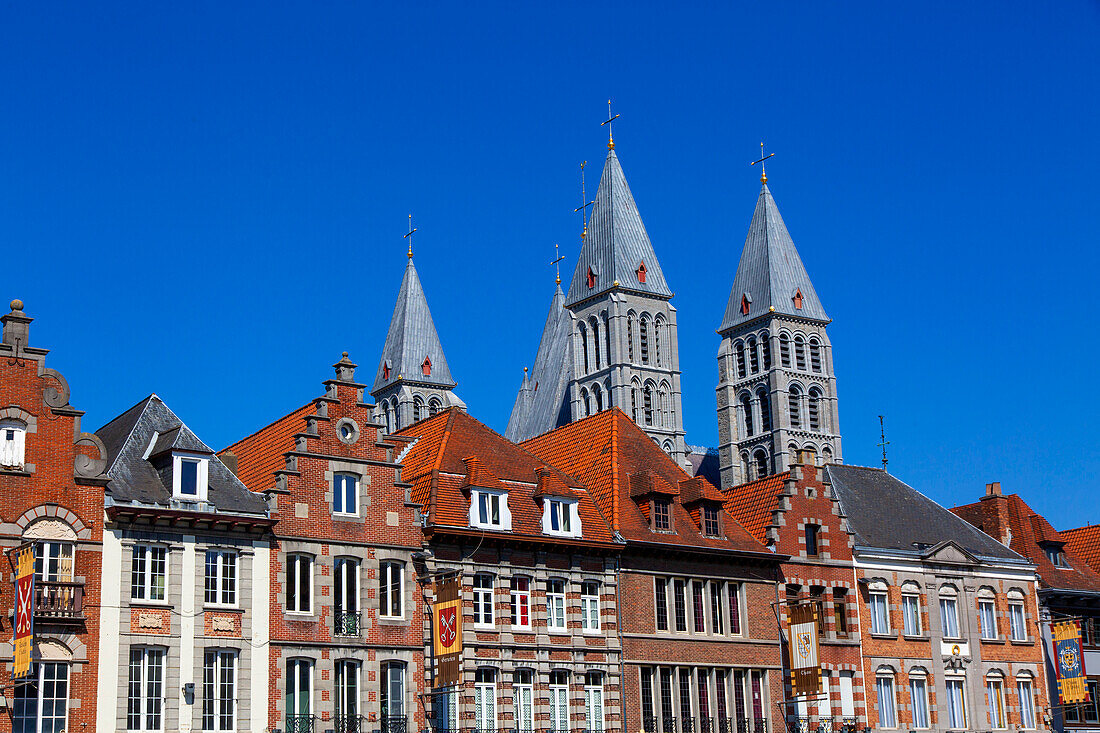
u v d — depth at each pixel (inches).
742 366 7130.9
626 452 2554.1
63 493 1883.6
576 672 2251.5
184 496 1972.2
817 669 2384.4
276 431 2284.7
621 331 6801.2
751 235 7249.0
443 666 2053.4
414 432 2472.9
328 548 2075.5
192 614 1937.7
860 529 2807.6
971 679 2780.5
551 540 2257.6
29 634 1737.2
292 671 2014.0
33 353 1911.9
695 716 2368.4
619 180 7086.6
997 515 3097.9
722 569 2474.2
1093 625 3058.6
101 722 1838.1
